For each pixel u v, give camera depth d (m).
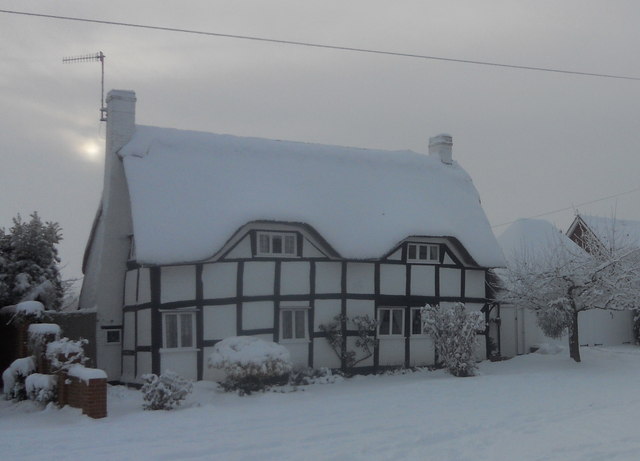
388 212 23.69
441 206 25.48
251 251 20.94
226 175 21.94
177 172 21.38
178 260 19.41
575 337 23.36
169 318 19.80
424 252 24.09
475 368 21.28
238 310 20.55
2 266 20.70
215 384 18.69
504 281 25.75
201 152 22.44
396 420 13.37
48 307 20.98
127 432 12.32
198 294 20.08
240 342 17.89
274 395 17.23
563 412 14.18
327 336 21.84
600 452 10.43
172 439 11.63
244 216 20.36
